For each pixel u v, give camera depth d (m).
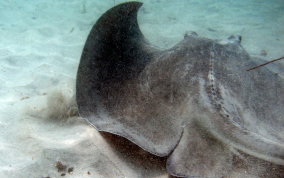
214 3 9.60
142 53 2.93
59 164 2.31
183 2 9.72
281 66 3.88
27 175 2.21
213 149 1.97
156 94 2.41
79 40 5.93
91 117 2.48
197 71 2.36
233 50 2.83
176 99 2.29
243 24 7.20
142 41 3.30
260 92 2.57
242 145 1.94
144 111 2.36
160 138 2.18
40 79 4.06
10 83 3.88
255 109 2.36
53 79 4.09
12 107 3.21
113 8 3.01
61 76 4.19
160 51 2.90
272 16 7.91
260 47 5.61
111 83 2.67
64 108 3.13
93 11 8.43
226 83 2.33
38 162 2.35
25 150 2.51
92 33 2.82
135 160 2.41
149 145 2.15
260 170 1.85
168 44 5.65
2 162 2.33
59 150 2.50
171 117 2.24
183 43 2.81
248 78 2.60
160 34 6.29
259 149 1.90
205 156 1.96
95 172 2.28
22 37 5.89
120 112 2.44
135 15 3.51
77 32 6.45
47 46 5.50
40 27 6.61
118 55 2.89
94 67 2.75
